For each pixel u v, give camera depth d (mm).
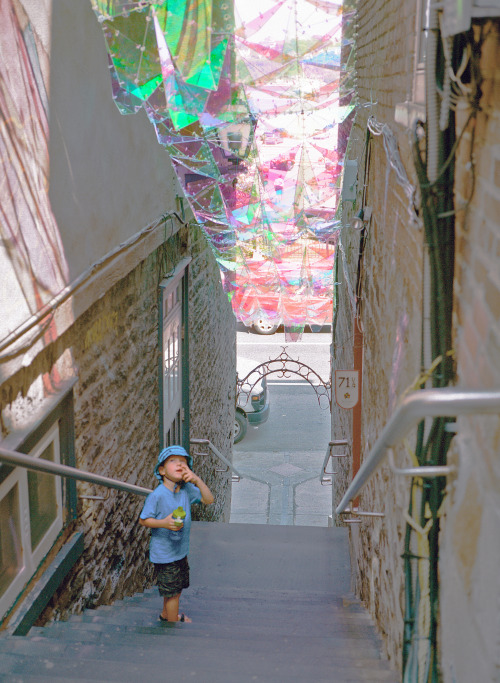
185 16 4715
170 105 5449
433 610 2359
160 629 4230
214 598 5832
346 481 7984
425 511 2498
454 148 2016
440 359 2211
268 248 9359
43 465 3000
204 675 3205
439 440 2207
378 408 4586
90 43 4430
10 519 3469
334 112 6312
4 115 3139
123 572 5613
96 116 4574
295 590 6582
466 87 1941
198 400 9125
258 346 19234
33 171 3492
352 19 6312
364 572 5496
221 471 10961
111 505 5195
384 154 4328
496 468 1591
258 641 4020
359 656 3914
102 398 4852
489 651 1627
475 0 1606
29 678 2893
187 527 4855
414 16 2967
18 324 3289
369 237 5602
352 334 7094
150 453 6492
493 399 1348
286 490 13008
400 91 3539
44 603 3770
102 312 4824
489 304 1722
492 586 1603
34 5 3510
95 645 3578
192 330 8469
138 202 5703
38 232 3553
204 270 9344
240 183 7871
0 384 3033
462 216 2080
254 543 8039
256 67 5316
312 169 7816
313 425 15555
